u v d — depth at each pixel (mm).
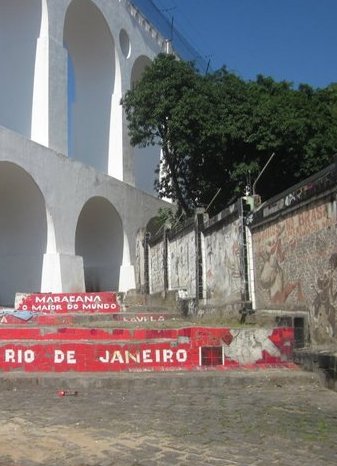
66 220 20953
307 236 8375
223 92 19703
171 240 17703
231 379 7176
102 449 4484
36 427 5195
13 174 19094
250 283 10789
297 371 7652
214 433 4879
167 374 7453
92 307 16219
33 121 20922
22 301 15969
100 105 26469
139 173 31672
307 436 4762
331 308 7562
